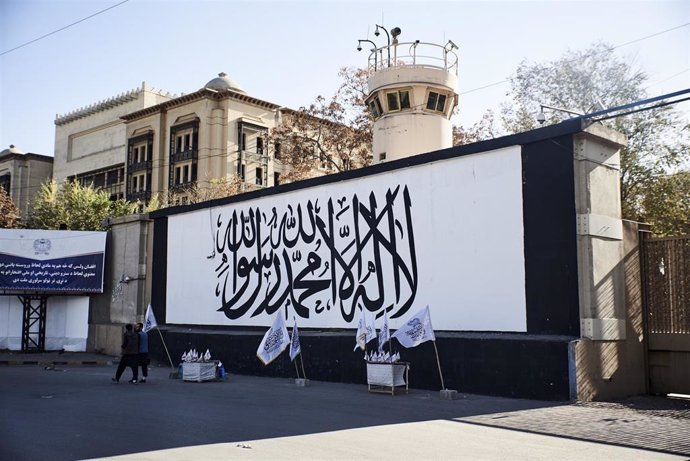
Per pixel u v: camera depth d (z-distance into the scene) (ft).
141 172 189.06
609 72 87.35
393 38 88.12
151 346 77.25
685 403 40.27
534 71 92.99
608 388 41.70
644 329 45.27
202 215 75.92
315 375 56.44
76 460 23.49
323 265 60.59
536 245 44.57
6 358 76.95
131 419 32.91
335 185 60.29
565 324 42.45
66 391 46.01
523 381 42.16
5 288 82.74
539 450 26.00
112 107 207.41
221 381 55.16
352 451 25.54
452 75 86.74
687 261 43.68
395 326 53.11
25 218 224.74
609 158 44.88
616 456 25.05
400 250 53.57
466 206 49.19
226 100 176.45
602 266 42.55
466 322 48.11
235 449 25.66
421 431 30.22
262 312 66.74
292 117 142.82
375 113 89.61
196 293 75.15
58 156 225.15
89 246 86.07
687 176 78.48
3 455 24.29
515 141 46.14
